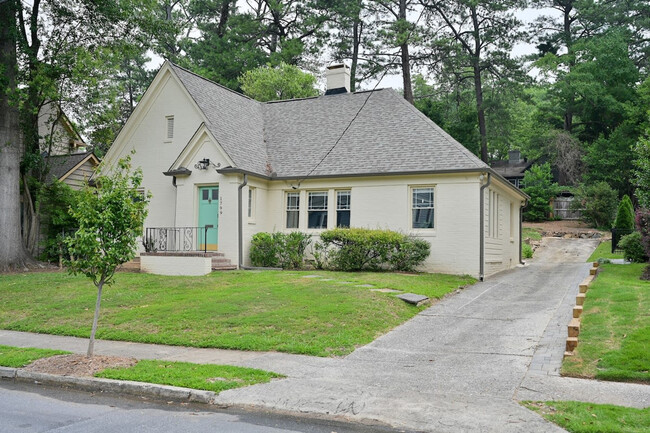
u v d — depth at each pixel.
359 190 20.66
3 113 22.03
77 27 23.27
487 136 44.12
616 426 5.69
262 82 36.00
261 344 10.02
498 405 6.60
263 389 7.43
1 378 8.77
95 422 6.35
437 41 37.09
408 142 20.86
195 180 21.22
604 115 42.72
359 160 20.97
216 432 5.93
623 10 44.50
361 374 8.16
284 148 23.31
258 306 12.75
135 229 9.56
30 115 24.09
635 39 45.81
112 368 8.59
